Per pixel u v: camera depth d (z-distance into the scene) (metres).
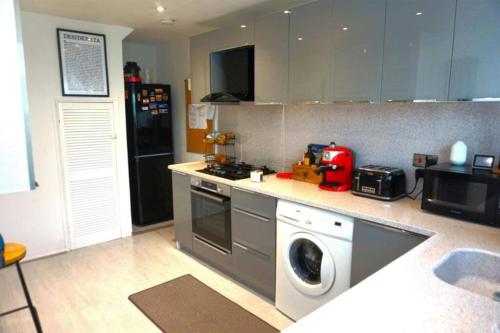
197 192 3.21
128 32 3.71
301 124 3.07
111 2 2.80
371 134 2.57
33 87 3.21
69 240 3.61
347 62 2.25
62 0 2.76
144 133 4.21
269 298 2.71
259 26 2.82
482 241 1.54
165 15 3.20
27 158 1.04
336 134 2.80
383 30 2.05
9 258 1.93
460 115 2.11
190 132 4.37
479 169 1.87
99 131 3.67
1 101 0.98
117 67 3.71
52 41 3.27
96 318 2.46
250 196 2.68
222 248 3.05
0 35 0.96
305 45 2.49
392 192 2.23
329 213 2.15
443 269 1.36
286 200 2.39
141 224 4.36
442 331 0.89
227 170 3.27
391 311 0.99
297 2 2.77
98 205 3.77
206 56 3.38
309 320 0.95
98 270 3.19
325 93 2.41
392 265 1.30
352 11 2.19
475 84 1.71
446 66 1.81
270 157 3.40
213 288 2.88
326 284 2.18
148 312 2.53
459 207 1.82
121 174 3.90
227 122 3.84
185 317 2.48
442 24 1.80
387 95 2.08
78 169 3.58
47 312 2.53
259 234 2.64
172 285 2.92
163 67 4.71
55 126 3.38
